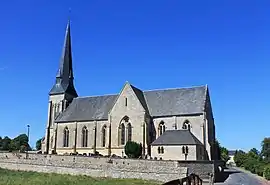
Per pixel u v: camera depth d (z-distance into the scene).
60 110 97.69
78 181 52.69
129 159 60.00
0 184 47.09
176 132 73.12
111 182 52.56
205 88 81.00
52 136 95.25
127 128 80.31
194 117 76.38
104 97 93.50
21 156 72.44
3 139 137.38
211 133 81.62
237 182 59.12
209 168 59.31
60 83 100.94
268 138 138.25
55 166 67.31
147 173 57.91
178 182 13.51
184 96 81.88
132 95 81.25
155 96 85.88
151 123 80.62
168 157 69.62
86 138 87.69
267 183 59.03
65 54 104.12
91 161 63.56
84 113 91.19
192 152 68.06
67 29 106.50
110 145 81.56
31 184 47.84
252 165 95.00
